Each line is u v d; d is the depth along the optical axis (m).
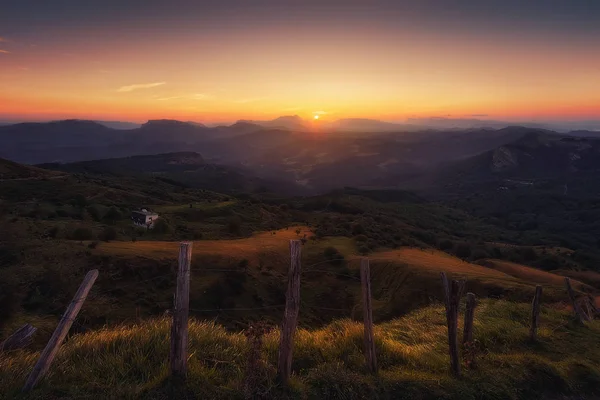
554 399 7.08
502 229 168.62
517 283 32.28
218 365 6.28
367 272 6.85
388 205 196.75
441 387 6.51
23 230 46.53
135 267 39.44
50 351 5.35
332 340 7.96
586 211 195.50
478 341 9.67
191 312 35.97
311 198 171.75
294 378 5.97
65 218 73.25
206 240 68.69
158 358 6.13
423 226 140.12
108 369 5.75
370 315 6.84
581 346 10.32
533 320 10.40
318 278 52.47
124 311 31.52
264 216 103.62
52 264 34.53
